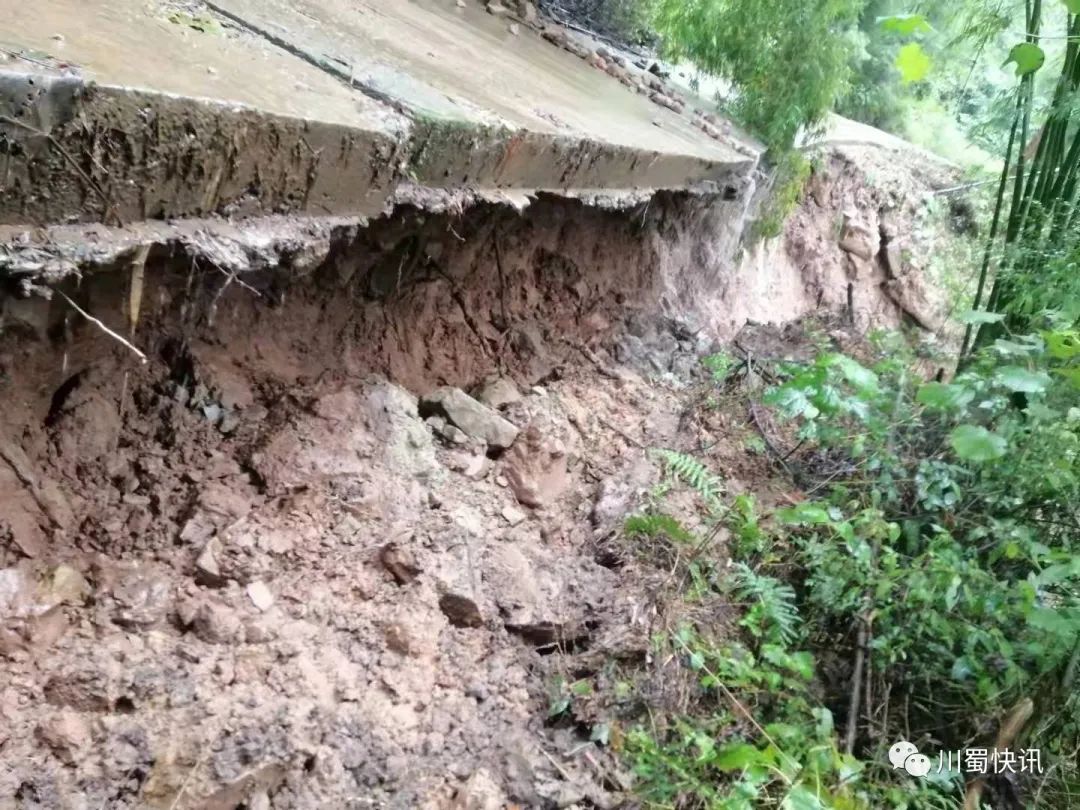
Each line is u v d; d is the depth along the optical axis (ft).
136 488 5.95
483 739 6.04
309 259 5.26
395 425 7.40
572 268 11.97
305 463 6.65
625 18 22.68
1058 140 11.51
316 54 6.48
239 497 6.27
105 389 5.85
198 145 4.32
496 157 7.31
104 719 4.75
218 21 6.29
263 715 5.22
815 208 22.11
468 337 9.87
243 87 4.88
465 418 8.45
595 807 6.01
